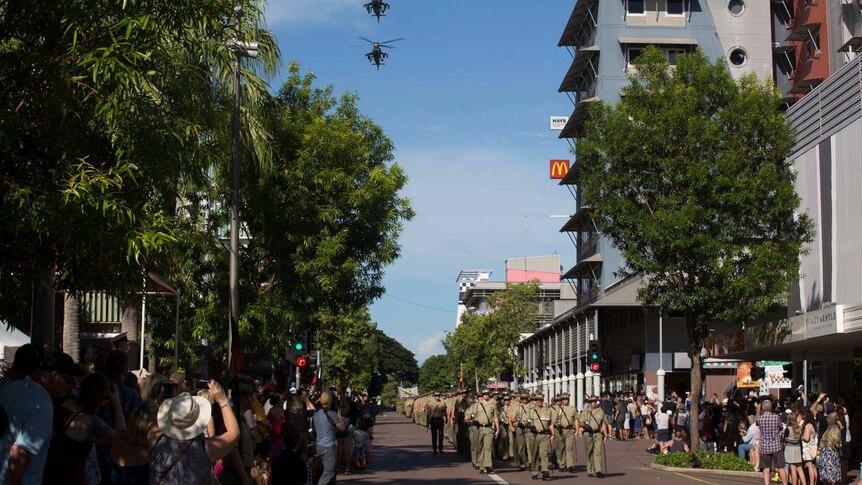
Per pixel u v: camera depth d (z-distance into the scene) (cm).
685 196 2839
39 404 732
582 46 6662
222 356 2658
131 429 801
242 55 1880
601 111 2967
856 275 2938
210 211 2512
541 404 2353
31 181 1041
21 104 1065
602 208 2948
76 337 2058
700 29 6216
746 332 3062
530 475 2489
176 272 2388
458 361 9425
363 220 2680
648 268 2848
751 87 2948
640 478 2414
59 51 1065
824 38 6041
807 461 2059
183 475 762
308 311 2652
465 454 3100
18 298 1257
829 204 3136
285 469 978
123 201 1041
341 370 6662
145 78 1118
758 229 2870
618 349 6319
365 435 2609
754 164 2878
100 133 1124
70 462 781
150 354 2678
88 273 1156
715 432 3425
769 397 2477
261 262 2642
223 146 1378
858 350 3073
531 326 8269
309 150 2564
